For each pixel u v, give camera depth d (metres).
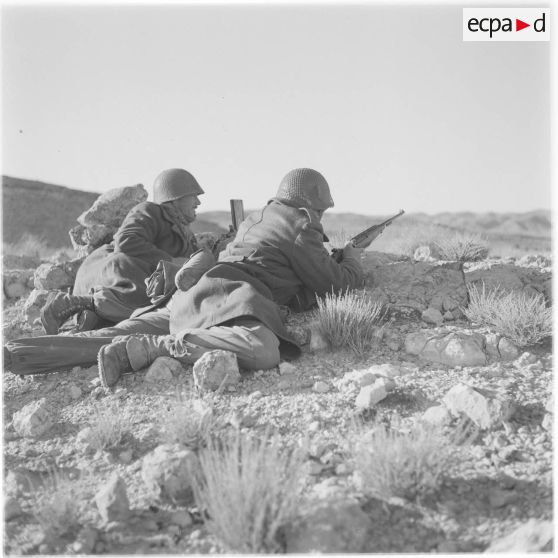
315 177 5.71
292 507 3.35
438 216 54.69
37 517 3.58
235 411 4.35
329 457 3.83
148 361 5.03
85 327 6.12
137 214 6.80
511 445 3.84
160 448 3.86
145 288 6.30
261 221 5.66
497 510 3.43
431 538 3.29
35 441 4.45
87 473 4.05
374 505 3.49
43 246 13.38
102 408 4.70
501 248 12.45
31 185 34.66
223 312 5.01
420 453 3.59
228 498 3.40
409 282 6.06
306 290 5.68
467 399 4.08
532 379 4.48
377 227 6.34
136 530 3.51
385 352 5.01
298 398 4.45
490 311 5.30
